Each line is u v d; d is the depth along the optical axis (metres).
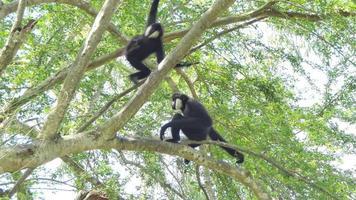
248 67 13.55
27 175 9.11
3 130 8.25
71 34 11.80
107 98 12.04
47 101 9.37
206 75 13.45
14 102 8.87
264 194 9.96
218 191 12.47
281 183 11.69
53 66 10.84
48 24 11.66
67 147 8.16
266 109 12.83
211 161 9.60
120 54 11.27
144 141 8.96
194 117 11.13
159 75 8.38
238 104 13.20
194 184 12.16
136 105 8.36
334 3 11.45
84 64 8.15
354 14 11.78
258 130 11.98
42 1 10.52
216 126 13.08
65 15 11.65
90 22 12.22
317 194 11.16
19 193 10.14
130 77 11.55
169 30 13.44
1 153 7.65
